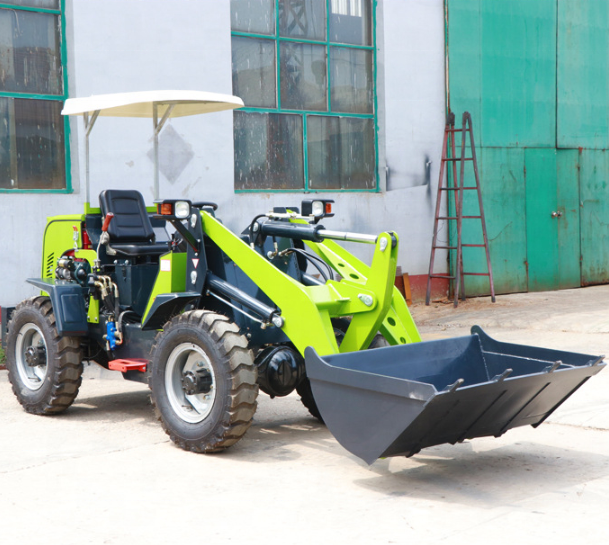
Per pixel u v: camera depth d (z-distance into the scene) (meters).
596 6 13.48
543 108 12.89
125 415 5.77
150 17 9.31
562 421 5.37
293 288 4.61
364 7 11.43
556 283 13.18
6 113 8.66
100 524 3.57
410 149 11.63
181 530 3.49
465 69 12.00
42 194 8.65
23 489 4.06
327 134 11.14
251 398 4.53
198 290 5.00
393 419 3.85
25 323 5.82
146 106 6.36
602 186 13.77
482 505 3.77
